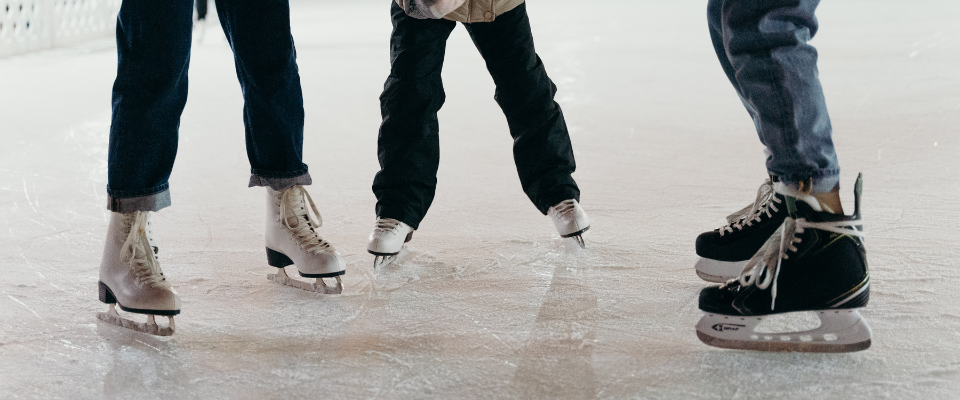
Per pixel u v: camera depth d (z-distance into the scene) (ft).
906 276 5.02
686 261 5.64
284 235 5.25
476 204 7.42
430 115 5.92
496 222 6.84
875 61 16.26
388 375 3.95
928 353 3.94
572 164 6.29
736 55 3.97
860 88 13.14
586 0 41.47
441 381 3.86
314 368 4.05
